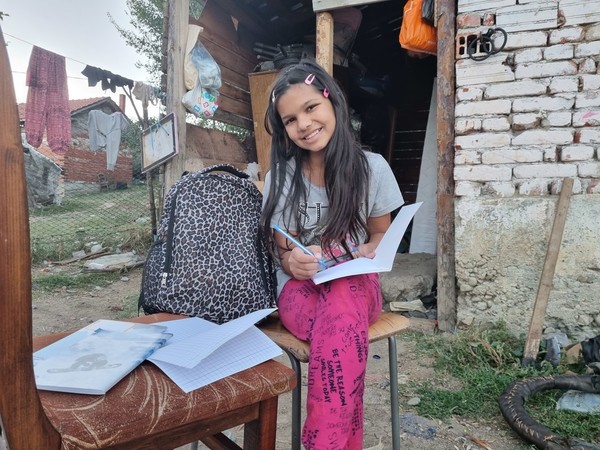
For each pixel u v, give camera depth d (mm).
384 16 4750
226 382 802
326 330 1136
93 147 5473
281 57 4180
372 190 1439
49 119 4156
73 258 5730
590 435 1821
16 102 511
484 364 2461
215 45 3930
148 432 673
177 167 3574
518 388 2068
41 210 9039
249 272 1331
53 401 697
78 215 8492
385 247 1285
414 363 2561
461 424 1963
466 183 2771
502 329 2730
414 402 2133
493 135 2701
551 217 2609
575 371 2354
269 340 958
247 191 1445
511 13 2619
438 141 2857
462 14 2711
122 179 9969
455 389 2256
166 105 3590
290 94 1294
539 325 2512
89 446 619
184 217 1323
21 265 536
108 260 5312
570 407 2010
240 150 4457
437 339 2805
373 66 5832
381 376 2424
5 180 511
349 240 1430
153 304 1305
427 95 5887
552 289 2633
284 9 4430
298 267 1247
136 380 785
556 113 2578
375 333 1298
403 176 6109
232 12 4078
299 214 1410
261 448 869
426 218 4164
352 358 1102
